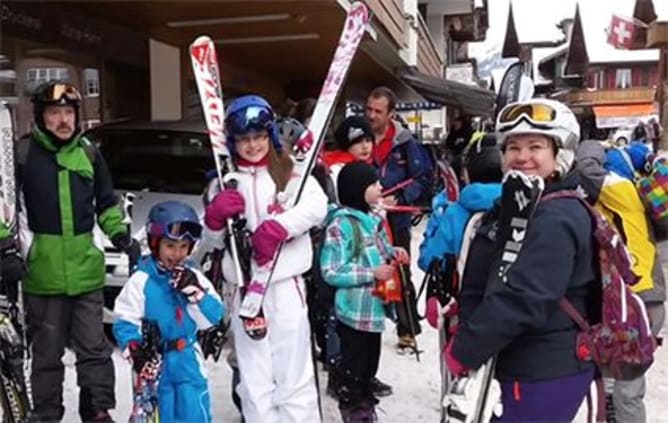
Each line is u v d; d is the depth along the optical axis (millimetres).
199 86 3314
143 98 9211
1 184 3254
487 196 2869
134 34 8852
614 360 2191
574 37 51781
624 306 2152
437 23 27016
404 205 4824
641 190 3293
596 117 50969
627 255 2191
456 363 2129
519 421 2209
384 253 3631
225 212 3059
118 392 4285
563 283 2053
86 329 3609
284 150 3232
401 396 4398
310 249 3238
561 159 2193
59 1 6945
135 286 3025
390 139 4867
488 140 3363
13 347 3098
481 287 2305
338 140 4402
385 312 3617
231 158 3207
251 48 10836
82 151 3578
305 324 3188
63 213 3486
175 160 6207
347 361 3646
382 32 9562
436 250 3016
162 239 3014
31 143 3498
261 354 3129
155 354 2998
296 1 6781
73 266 3516
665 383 4637
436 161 4973
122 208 4387
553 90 48781
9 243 3223
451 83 14508
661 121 18500
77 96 3502
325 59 12578
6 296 3244
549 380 2164
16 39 6504
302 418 3150
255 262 3076
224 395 4320
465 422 2119
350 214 3576
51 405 3580
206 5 7227
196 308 3053
